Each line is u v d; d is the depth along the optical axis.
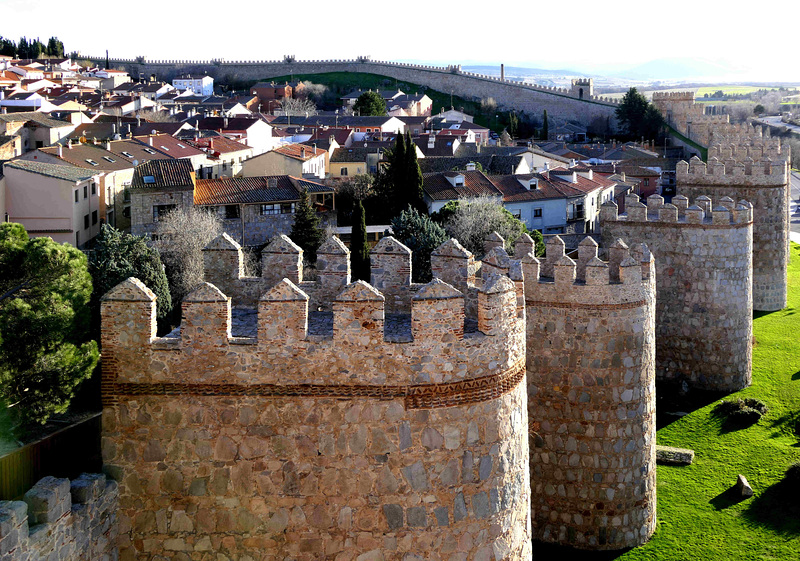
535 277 40.81
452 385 22.50
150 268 63.31
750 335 67.88
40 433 39.34
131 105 190.25
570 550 41.97
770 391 67.00
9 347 39.56
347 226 109.81
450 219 95.38
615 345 40.62
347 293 22.11
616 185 140.50
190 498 22.56
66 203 89.19
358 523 22.53
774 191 88.31
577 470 41.44
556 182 120.75
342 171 143.50
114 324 22.38
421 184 111.44
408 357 22.28
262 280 27.19
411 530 22.56
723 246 65.00
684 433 60.44
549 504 42.00
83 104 189.25
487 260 28.61
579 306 40.41
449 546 22.75
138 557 22.69
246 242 99.62
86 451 25.17
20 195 89.00
